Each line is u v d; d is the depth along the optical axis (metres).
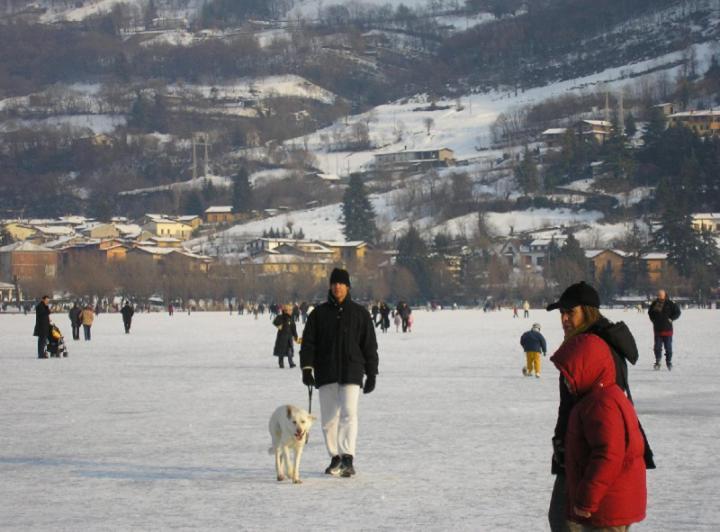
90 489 20.06
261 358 63.19
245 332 107.25
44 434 27.91
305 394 39.12
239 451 24.69
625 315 175.12
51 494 19.61
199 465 22.75
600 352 11.80
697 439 25.94
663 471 21.52
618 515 11.34
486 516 17.47
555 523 12.29
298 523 17.02
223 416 31.88
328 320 21.17
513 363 56.75
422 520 17.19
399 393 39.06
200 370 52.44
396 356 63.72
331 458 21.91
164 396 38.53
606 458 11.25
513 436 26.94
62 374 49.91
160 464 22.91
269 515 17.62
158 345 79.88
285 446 20.47
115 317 179.50
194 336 97.19
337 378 21.06
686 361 56.00
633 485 11.43
